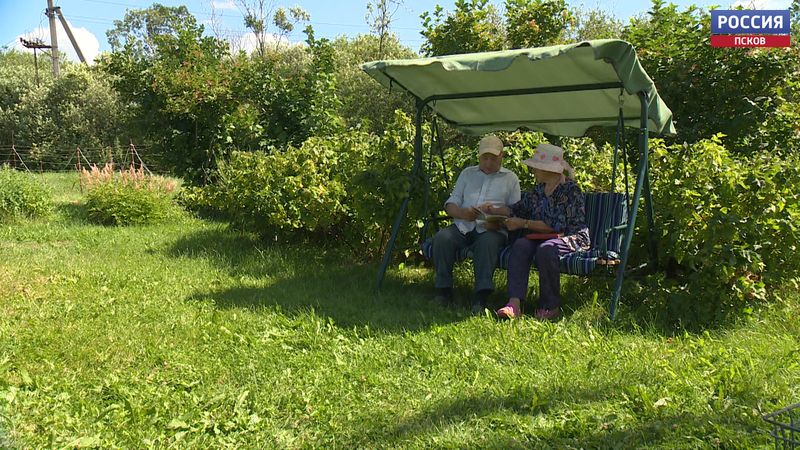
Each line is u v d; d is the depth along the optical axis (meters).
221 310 5.34
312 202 7.67
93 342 4.42
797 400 3.59
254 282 6.52
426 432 3.27
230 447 3.19
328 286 6.40
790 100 9.38
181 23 12.84
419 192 6.81
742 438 3.04
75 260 7.33
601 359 4.28
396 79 6.06
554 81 5.73
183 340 4.56
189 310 5.32
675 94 8.98
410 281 6.85
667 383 3.79
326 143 8.53
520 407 3.56
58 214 10.99
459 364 4.21
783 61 8.74
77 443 3.11
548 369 4.13
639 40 9.38
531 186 7.04
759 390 3.69
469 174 6.32
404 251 7.29
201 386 3.84
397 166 6.96
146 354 4.29
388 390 3.82
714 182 5.77
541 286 5.54
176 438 3.24
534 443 3.15
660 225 5.93
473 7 12.27
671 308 5.41
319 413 3.51
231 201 9.41
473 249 5.82
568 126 6.80
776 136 8.77
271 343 4.55
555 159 5.74
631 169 7.41
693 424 3.25
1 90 29.59
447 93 6.39
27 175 11.60
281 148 11.80
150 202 10.62
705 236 5.51
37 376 3.83
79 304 5.40
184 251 8.08
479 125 7.15
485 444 3.14
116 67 12.13
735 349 4.56
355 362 4.25
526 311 5.77
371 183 6.79
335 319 5.16
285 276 6.85
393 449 3.13
